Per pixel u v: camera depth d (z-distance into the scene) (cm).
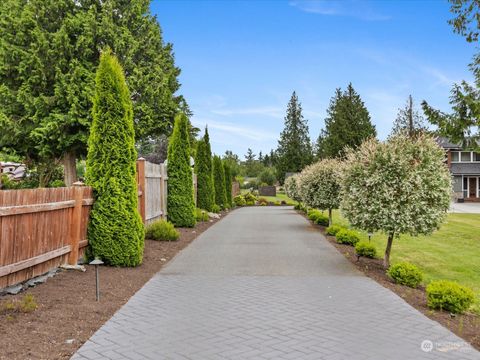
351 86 4428
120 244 830
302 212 2764
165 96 2336
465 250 1259
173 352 420
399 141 905
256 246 1194
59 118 1981
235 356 412
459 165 4181
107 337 459
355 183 912
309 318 541
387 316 555
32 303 521
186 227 1608
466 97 1355
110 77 864
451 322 553
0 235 559
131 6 2306
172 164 1600
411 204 856
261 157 10362
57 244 718
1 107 2067
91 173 848
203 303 605
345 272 843
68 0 2145
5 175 2092
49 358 394
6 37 2083
